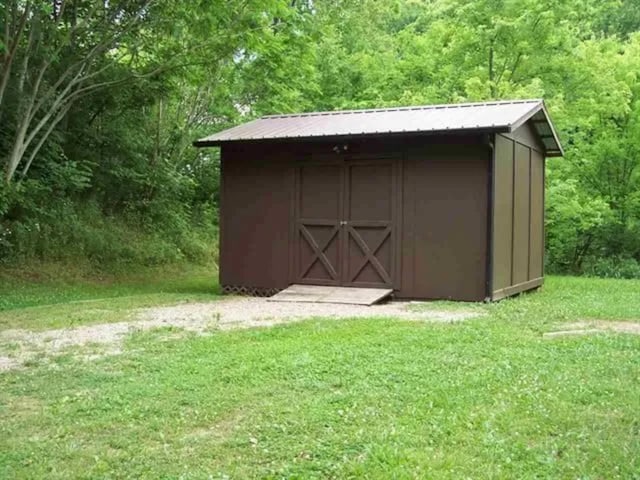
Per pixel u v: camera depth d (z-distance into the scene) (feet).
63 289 35.91
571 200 51.55
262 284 34.45
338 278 32.73
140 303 29.68
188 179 53.16
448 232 30.35
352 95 68.08
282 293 31.78
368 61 67.67
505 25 52.60
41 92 38.86
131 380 15.15
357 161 32.32
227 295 34.19
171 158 54.70
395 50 71.41
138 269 45.14
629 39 68.03
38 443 11.14
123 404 13.28
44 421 12.28
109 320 24.30
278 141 32.17
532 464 10.05
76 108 44.50
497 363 16.44
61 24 38.65
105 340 20.24
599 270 53.88
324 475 9.76
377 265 31.86
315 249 33.27
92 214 46.47
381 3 66.64
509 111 31.32
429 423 11.88
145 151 52.06
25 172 37.70
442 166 30.45
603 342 19.21
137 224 50.31
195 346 18.92
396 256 31.42
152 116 52.65
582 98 53.42
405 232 31.24
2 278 36.42
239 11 37.99
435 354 17.53
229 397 13.64
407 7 78.89
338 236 32.78
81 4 38.27
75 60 39.32
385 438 11.09
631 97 55.31
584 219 53.31
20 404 13.46
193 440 11.23
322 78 66.95
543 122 35.96
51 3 36.24
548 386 14.21
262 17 39.04
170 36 39.75
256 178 34.68
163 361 17.01
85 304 29.19
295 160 33.68
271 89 56.70
